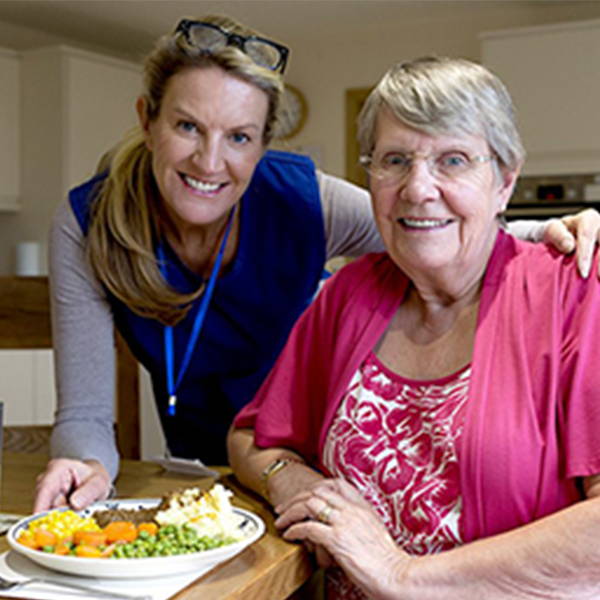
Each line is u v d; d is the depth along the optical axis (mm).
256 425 1469
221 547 1089
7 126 5156
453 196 1231
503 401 1196
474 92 1220
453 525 1205
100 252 1641
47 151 5164
